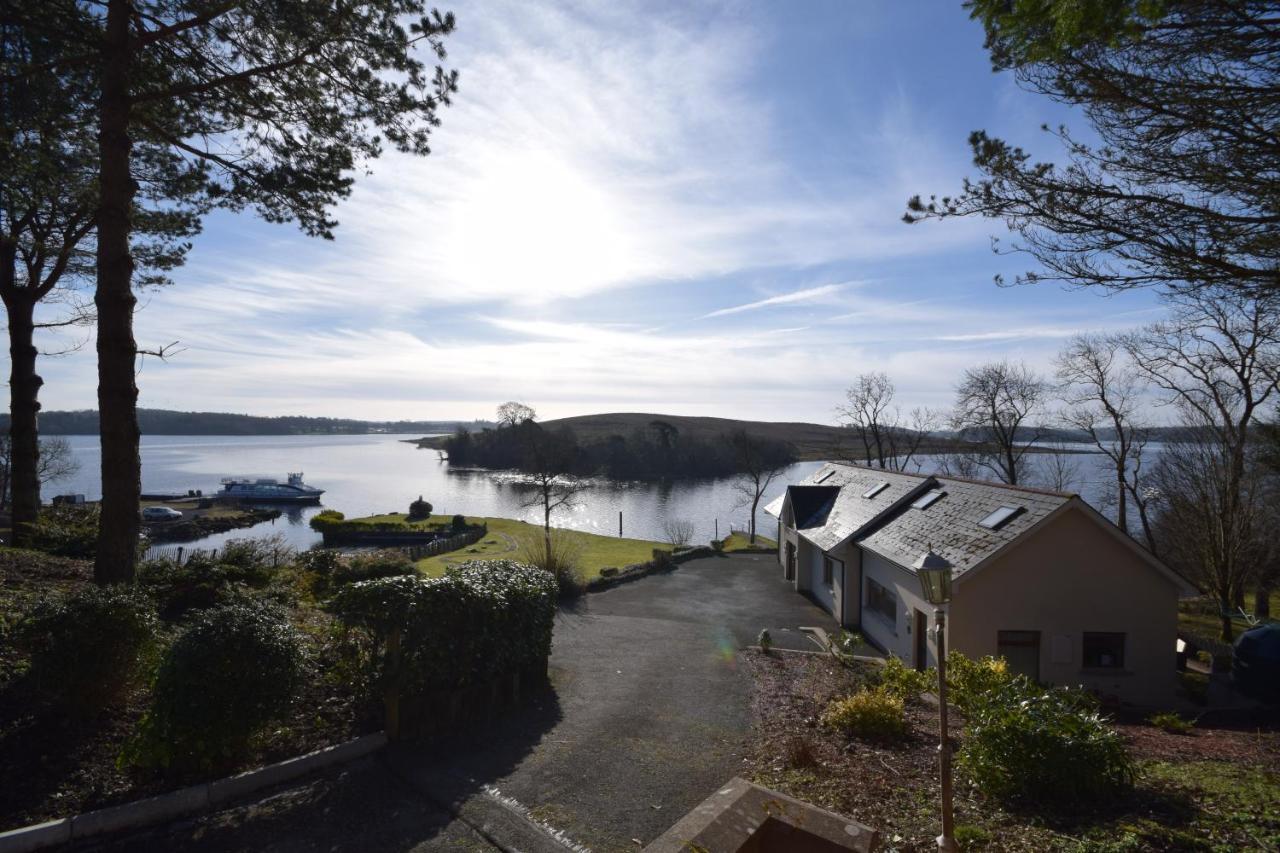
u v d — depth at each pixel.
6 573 11.04
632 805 7.06
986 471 52.34
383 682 8.31
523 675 10.80
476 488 80.56
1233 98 6.70
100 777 6.29
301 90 11.23
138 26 10.23
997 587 14.35
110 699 7.05
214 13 9.94
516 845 6.17
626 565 28.91
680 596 23.05
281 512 61.38
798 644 16.97
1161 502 33.62
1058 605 14.33
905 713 10.23
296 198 11.88
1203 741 10.05
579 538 39.47
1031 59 6.23
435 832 6.33
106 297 10.12
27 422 16.62
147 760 6.33
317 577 16.39
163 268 16.89
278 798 6.70
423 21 10.89
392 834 6.24
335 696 8.70
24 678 7.18
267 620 7.25
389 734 8.23
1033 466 57.78
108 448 10.16
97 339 10.18
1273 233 6.98
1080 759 6.71
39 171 11.49
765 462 80.69
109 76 10.02
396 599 8.44
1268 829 5.94
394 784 7.23
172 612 10.88
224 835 6.00
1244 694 15.79
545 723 9.53
